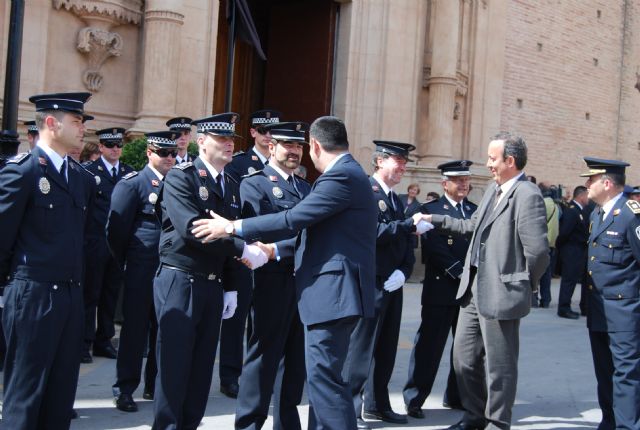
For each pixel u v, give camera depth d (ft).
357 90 50.55
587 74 75.87
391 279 19.97
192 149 31.65
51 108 15.62
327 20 50.78
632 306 18.78
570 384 26.13
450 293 21.30
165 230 17.07
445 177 22.52
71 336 15.69
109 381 23.16
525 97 68.28
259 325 17.90
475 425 19.53
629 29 81.15
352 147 50.34
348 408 15.11
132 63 39.37
